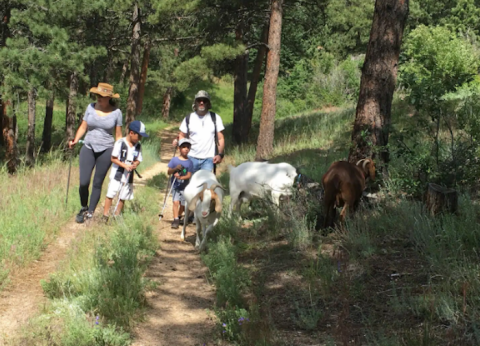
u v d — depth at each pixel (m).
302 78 36.97
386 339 4.20
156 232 8.47
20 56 16.56
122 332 4.70
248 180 8.40
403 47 25.33
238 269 6.07
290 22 25.75
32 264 6.49
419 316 4.75
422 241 6.23
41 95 17.05
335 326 4.78
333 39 37.00
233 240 7.62
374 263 5.99
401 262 5.94
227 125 34.81
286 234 7.23
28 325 4.67
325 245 6.85
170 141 33.56
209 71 20.70
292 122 25.69
